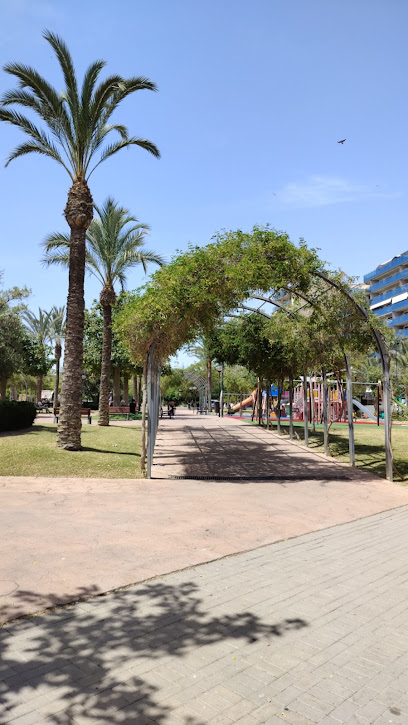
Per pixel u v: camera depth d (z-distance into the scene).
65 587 4.37
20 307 23.61
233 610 4.08
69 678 3.00
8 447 12.23
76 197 13.42
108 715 2.67
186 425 27.55
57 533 5.99
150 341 11.84
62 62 13.33
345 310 12.05
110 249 21.80
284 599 4.36
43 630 3.60
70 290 13.13
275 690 2.96
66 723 2.59
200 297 10.05
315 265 10.65
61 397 12.88
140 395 57.12
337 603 4.31
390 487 10.50
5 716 2.62
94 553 5.30
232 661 3.28
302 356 15.23
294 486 10.09
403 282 73.50
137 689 2.91
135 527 6.42
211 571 4.99
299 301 14.23
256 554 5.62
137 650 3.37
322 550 5.89
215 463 12.98
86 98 13.58
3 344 22.67
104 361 22.94
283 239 10.16
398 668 3.26
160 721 2.64
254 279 10.05
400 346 39.09
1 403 16.14
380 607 4.25
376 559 5.61
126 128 15.07
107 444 15.25
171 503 8.00
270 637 3.63
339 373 24.11
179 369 67.44
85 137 13.72
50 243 20.48
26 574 4.62
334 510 8.10
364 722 2.69
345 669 3.23
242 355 20.20
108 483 9.65
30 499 7.91
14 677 2.98
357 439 20.00
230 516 7.28
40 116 13.71
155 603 4.16
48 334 51.09
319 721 2.69
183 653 3.35
